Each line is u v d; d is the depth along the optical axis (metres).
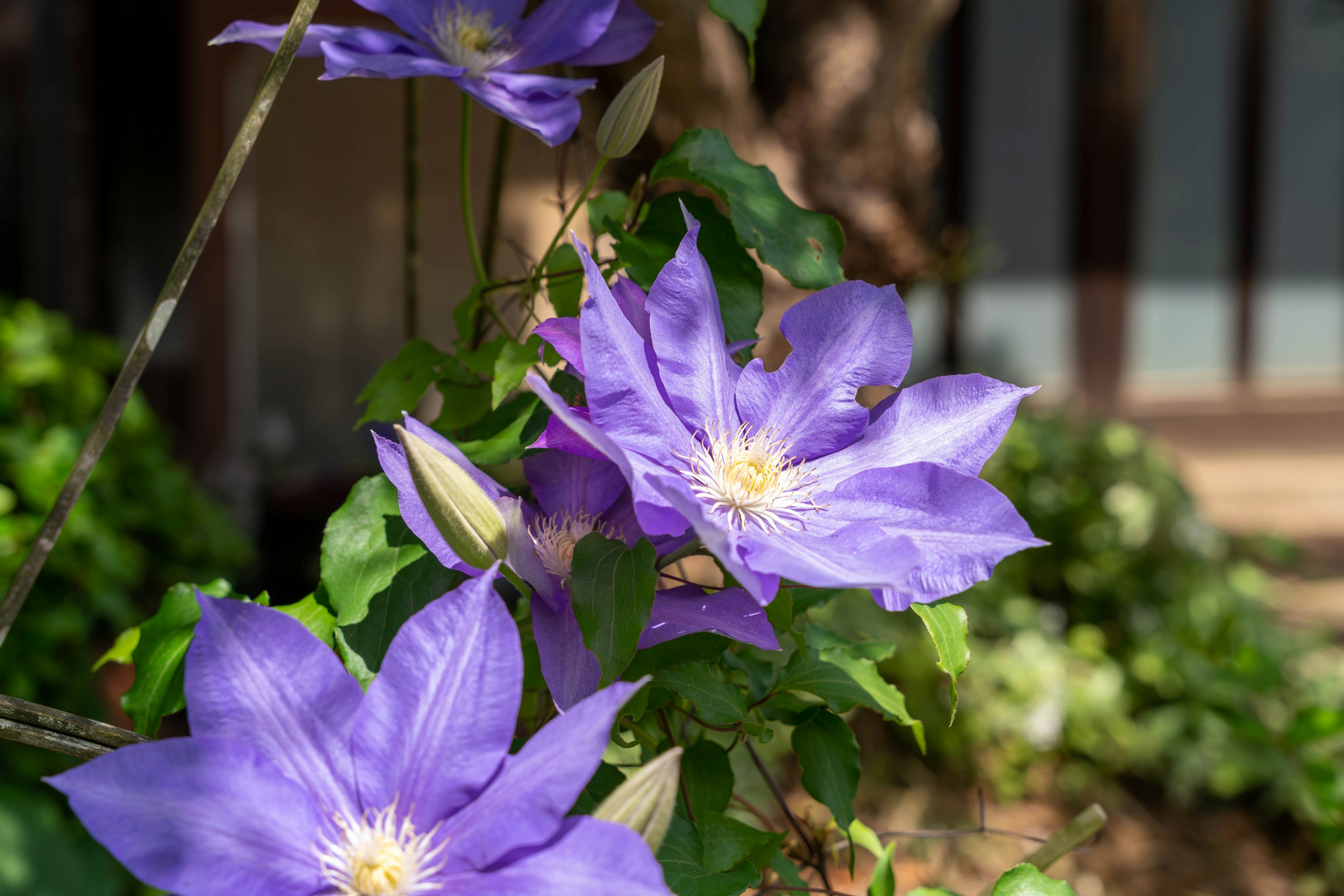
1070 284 8.11
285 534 5.28
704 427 0.72
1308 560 6.47
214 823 0.54
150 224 5.51
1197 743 3.83
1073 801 3.82
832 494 0.72
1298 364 8.66
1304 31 8.30
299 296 5.97
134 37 5.38
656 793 0.55
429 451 0.63
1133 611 4.20
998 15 7.79
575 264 1.04
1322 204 8.53
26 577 0.69
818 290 0.94
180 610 0.87
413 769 0.58
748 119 2.71
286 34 0.70
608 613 0.65
